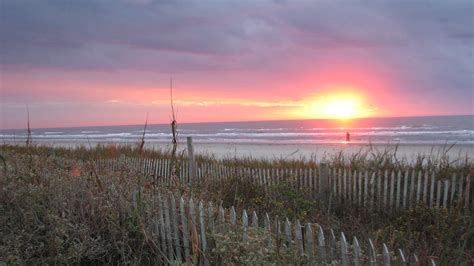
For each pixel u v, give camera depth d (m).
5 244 4.97
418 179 7.66
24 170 6.77
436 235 5.90
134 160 12.50
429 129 57.81
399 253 3.86
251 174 9.62
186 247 5.00
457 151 22.34
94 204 5.64
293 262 4.04
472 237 5.75
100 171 7.41
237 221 4.85
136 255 5.25
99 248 5.08
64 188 5.96
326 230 6.10
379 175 7.98
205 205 5.45
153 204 5.58
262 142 37.50
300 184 9.02
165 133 71.25
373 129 61.53
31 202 5.60
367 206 8.02
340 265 4.01
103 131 97.19
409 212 7.07
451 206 6.93
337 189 8.52
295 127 82.44
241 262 4.21
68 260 4.90
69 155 14.16
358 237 5.86
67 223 5.13
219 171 10.30
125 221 5.50
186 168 10.94
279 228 4.64
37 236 5.13
